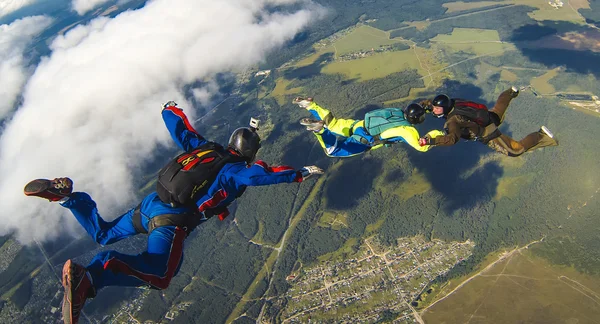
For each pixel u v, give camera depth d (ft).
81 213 20.92
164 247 18.34
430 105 29.01
